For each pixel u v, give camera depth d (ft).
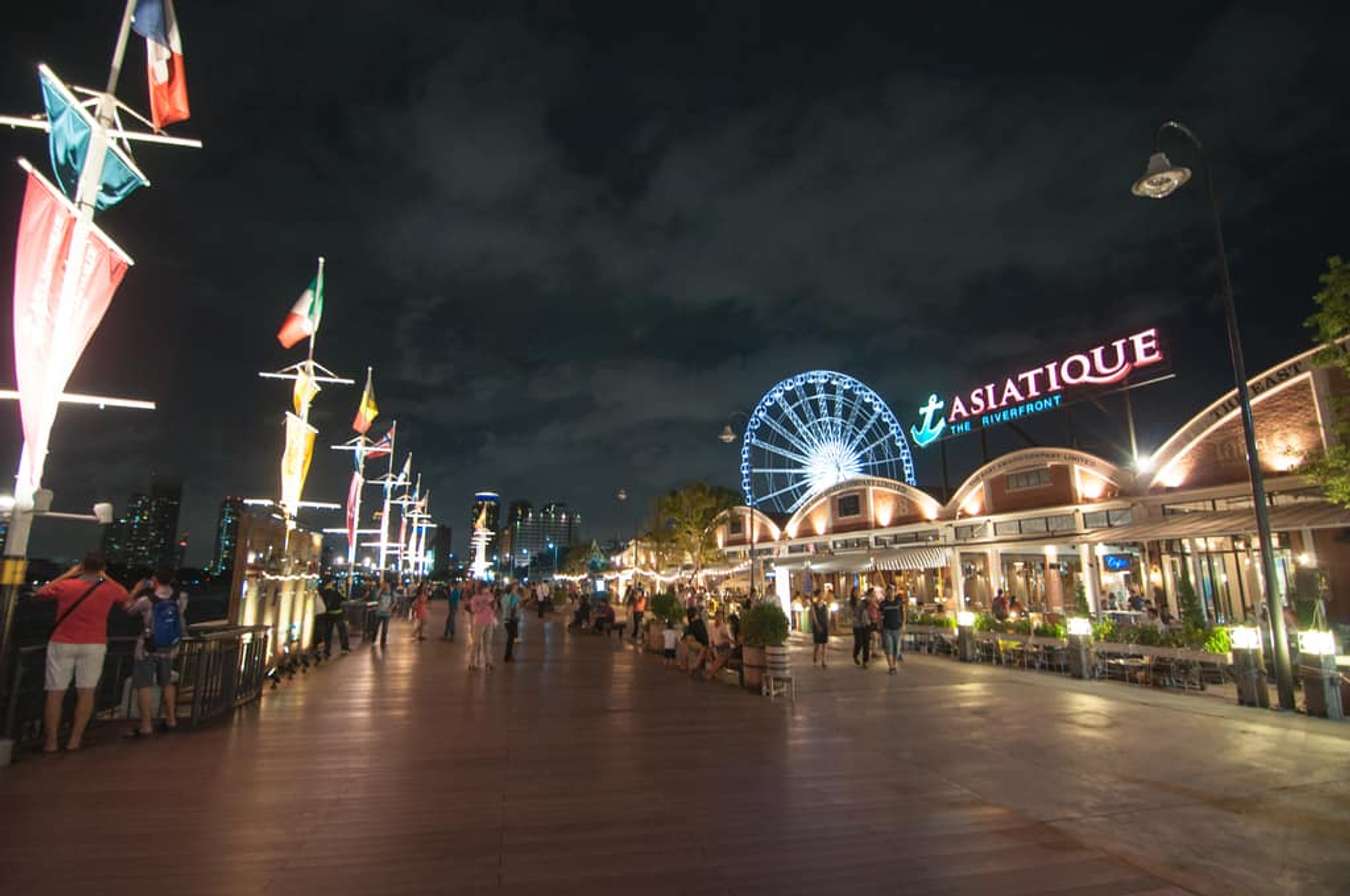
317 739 31.76
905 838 20.71
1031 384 99.40
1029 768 28.60
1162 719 38.78
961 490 108.06
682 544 147.13
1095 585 87.10
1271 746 32.60
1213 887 17.81
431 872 17.83
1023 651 62.80
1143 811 23.45
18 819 20.95
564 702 42.78
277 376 60.64
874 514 127.85
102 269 28.91
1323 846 20.57
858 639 64.13
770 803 23.76
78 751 28.78
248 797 23.40
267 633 46.52
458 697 43.80
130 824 20.72
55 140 27.84
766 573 139.64
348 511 97.71
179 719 35.04
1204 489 75.00
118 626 39.14
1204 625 54.29
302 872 17.66
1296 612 50.62
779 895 16.87
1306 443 66.74
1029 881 17.90
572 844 19.88
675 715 39.19
